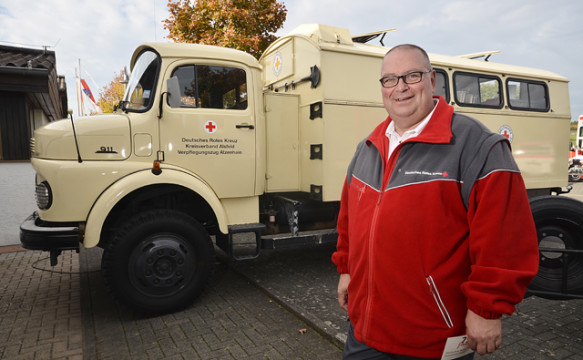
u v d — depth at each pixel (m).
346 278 1.87
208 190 3.92
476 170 1.31
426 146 1.43
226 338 3.21
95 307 3.90
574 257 3.02
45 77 6.30
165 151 3.86
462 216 1.37
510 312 1.22
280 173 4.72
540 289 2.99
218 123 4.07
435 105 1.56
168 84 3.73
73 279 4.74
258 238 4.18
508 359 2.74
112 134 3.65
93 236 3.42
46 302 4.03
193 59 4.00
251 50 10.51
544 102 6.23
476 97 5.61
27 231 3.47
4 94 6.76
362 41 5.49
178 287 3.71
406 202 1.40
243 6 10.56
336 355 2.92
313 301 3.96
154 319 3.60
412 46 1.52
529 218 1.29
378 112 4.82
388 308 1.43
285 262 5.41
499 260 1.25
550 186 6.30
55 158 3.53
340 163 4.57
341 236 1.90
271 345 3.08
